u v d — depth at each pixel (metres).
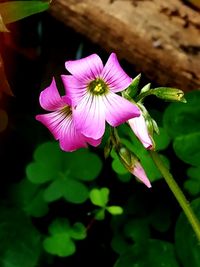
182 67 0.14
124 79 0.10
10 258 0.14
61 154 0.14
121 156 0.10
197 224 0.11
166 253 0.13
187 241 0.13
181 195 0.11
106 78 0.10
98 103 0.10
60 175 0.14
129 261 0.13
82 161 0.14
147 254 0.13
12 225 0.14
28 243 0.14
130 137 0.14
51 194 0.14
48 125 0.11
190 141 0.14
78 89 0.10
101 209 0.14
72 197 0.14
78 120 0.10
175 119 0.14
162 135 0.14
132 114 0.10
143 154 0.14
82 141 0.10
